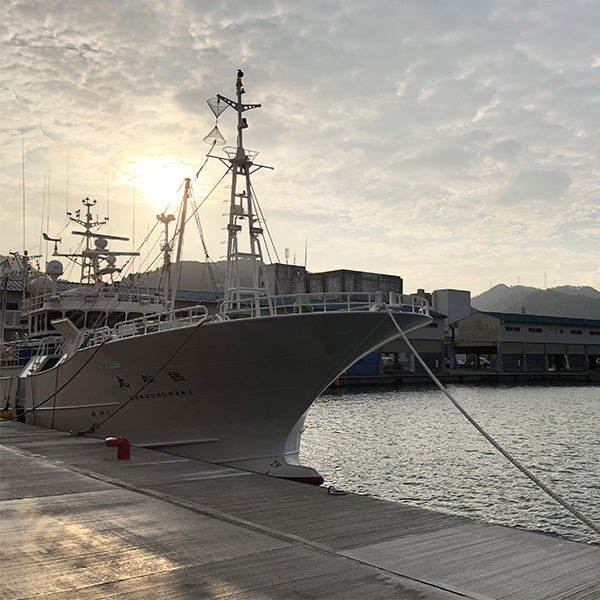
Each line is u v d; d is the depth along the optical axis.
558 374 81.94
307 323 11.90
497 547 6.50
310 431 31.91
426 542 6.67
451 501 17.22
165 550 6.29
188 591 5.14
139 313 19.38
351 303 12.85
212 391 13.25
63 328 18.14
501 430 32.62
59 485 9.61
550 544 6.62
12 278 25.56
